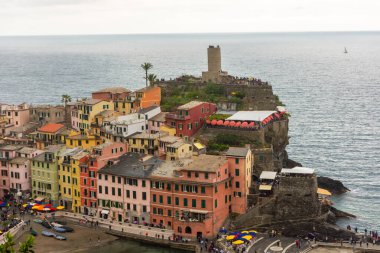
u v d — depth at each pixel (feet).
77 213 633.20
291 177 603.26
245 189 598.34
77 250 542.98
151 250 549.95
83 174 630.33
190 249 545.85
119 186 607.78
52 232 576.20
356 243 549.13
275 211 599.57
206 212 561.84
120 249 550.36
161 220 588.09
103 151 625.41
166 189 581.12
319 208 604.90
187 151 646.33
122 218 609.83
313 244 545.44
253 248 534.37
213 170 561.84
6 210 633.61
